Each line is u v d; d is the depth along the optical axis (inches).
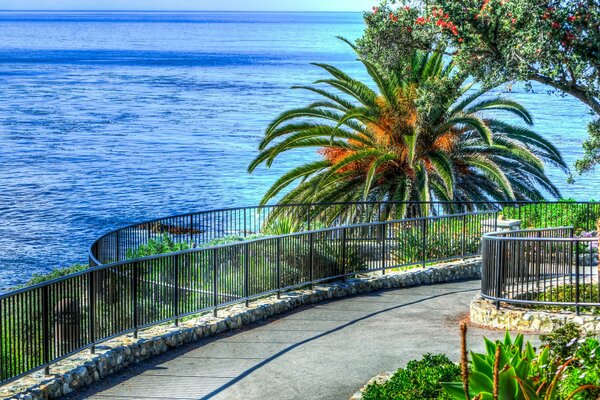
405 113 1200.8
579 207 878.4
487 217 779.4
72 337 430.3
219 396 409.1
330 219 1211.2
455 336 516.7
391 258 730.8
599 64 860.6
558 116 4598.9
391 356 473.7
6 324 387.5
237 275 569.9
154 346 483.8
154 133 3806.6
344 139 1284.4
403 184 1198.9
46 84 6441.9
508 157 1248.2
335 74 1206.3
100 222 1916.8
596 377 310.3
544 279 534.9
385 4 1018.7
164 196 2293.3
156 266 502.0
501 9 850.1
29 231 1801.2
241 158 3070.9
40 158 3006.9
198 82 6850.4
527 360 309.4
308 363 462.9
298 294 623.2
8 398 382.6
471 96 1211.9
